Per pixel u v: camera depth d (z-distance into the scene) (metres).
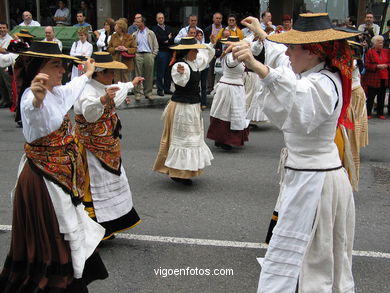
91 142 4.04
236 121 7.54
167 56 12.13
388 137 9.01
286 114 2.45
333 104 2.56
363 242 4.46
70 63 4.05
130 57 10.58
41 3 15.78
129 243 4.34
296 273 2.73
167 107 5.82
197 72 5.74
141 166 6.82
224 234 4.57
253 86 9.00
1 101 11.54
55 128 2.99
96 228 3.29
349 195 2.83
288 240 2.75
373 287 3.66
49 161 3.02
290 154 2.80
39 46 3.05
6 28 10.66
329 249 2.73
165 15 14.80
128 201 4.28
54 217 2.99
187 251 4.20
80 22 12.16
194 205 5.33
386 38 11.21
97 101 3.71
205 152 5.92
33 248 3.03
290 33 2.73
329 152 2.75
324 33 2.63
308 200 2.71
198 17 14.61
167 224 4.79
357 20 13.94
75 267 3.02
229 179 6.30
